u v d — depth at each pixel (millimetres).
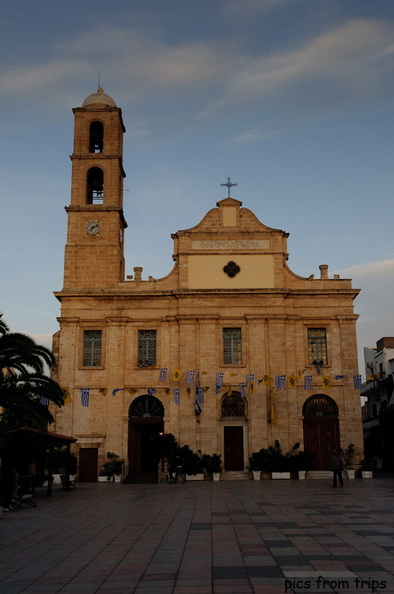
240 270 42219
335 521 18297
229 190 43844
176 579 11250
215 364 40438
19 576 11789
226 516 20219
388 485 32344
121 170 45906
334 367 40906
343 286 42312
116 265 42469
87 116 44969
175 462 37094
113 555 13727
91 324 41469
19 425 29297
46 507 24312
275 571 11711
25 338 28484
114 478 38000
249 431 39562
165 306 41781
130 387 40375
